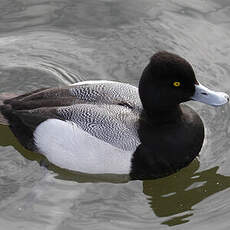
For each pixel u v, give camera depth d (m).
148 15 15.08
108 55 14.16
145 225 10.23
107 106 10.67
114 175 10.73
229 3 15.25
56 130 10.49
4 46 14.26
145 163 10.44
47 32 14.70
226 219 10.22
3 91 13.12
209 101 10.32
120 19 15.02
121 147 10.33
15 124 11.12
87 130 10.40
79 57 14.08
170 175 10.97
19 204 10.67
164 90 10.22
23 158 11.65
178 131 10.59
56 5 15.25
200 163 11.49
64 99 10.85
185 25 14.75
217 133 12.18
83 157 10.43
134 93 11.09
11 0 15.25
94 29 14.80
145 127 10.51
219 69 13.60
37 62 13.88
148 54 14.12
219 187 11.03
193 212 10.53
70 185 11.07
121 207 10.64
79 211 10.54
